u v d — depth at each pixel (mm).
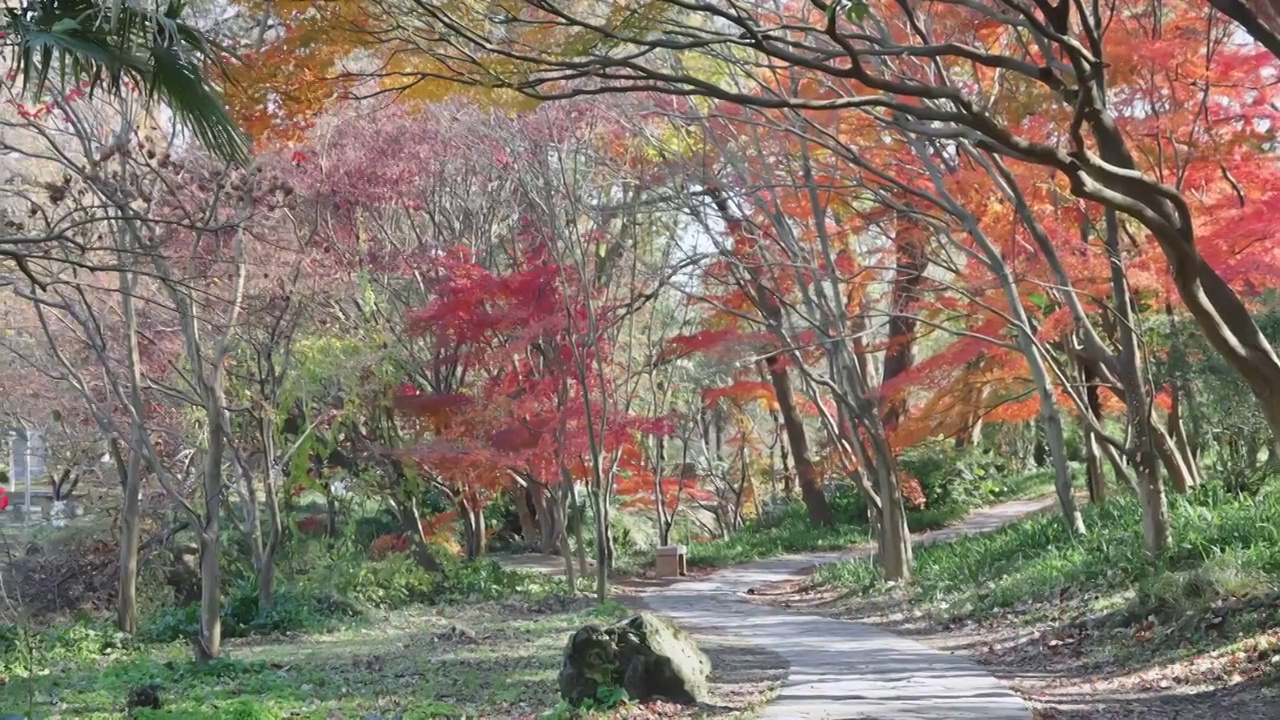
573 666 10094
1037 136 12992
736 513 36344
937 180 14883
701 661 10516
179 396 16297
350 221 19219
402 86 9188
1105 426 23703
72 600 19172
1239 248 12438
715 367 23766
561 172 19438
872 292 29219
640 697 10000
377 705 10219
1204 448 20391
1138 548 13867
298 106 9461
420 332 19578
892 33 13070
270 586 18094
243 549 21562
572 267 20562
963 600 16266
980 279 16812
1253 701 8773
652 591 23703
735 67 15641
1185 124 12969
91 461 21516
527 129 18703
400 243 21609
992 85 13766
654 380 29938
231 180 12820
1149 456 13500
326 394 19688
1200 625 10945
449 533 26500
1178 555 13070
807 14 14320
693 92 7898
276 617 17672
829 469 31812
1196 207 13250
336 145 18656
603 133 19688
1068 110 11672
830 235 18547
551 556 30156
